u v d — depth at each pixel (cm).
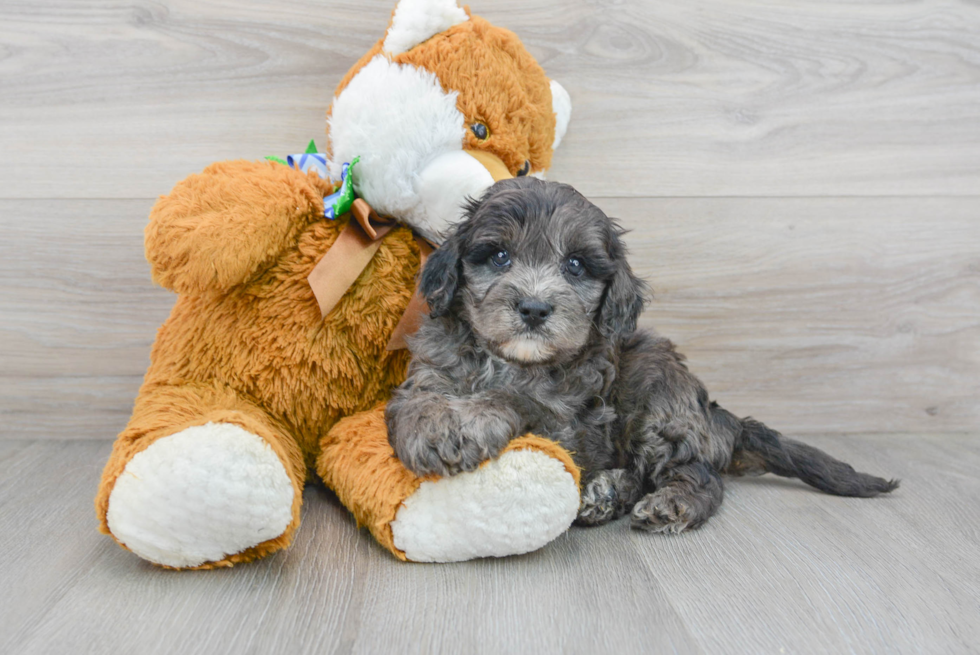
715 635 46
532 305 51
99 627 45
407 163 57
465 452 50
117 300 72
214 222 53
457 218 58
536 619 47
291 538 52
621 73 73
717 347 77
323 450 60
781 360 78
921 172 76
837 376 78
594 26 72
